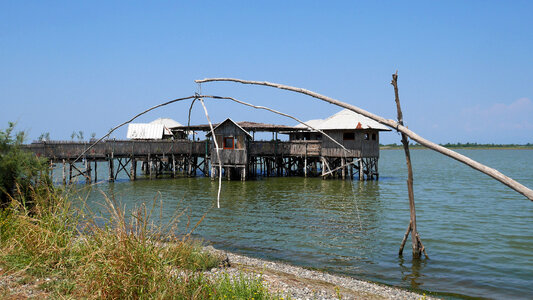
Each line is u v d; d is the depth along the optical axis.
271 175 44.66
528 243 15.20
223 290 6.14
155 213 20.58
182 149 40.34
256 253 13.28
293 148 40.31
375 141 38.81
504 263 12.46
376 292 9.23
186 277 6.12
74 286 5.74
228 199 26.20
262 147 39.47
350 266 11.86
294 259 12.59
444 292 9.75
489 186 37.47
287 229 17.08
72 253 6.65
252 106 5.65
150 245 6.04
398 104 10.27
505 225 18.86
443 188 35.47
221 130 37.53
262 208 22.64
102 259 5.77
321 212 21.52
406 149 11.42
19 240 6.88
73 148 33.28
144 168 50.53
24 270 6.12
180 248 6.53
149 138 44.62
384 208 23.25
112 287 5.38
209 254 9.36
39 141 31.81
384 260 12.55
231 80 5.63
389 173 55.62
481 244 14.99
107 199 6.40
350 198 27.08
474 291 9.88
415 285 10.23
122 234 5.89
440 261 12.52
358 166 40.75
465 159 4.11
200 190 30.91
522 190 3.72
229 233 16.20
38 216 7.48
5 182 10.68
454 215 21.55
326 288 8.92
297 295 8.01
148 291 5.40
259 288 6.42
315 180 38.75
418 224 18.80
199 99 5.77
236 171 39.78
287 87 5.35
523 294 9.73
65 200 7.58
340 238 15.54
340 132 37.91
